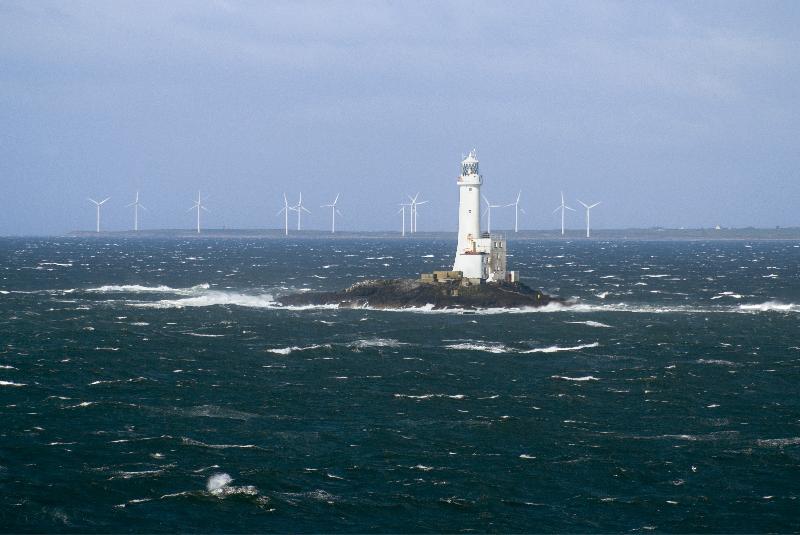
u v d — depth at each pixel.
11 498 166.88
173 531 157.12
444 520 162.00
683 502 169.62
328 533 156.88
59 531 155.88
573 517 163.50
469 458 191.12
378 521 161.50
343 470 183.38
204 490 172.38
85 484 174.00
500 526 159.88
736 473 183.38
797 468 186.12
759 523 161.25
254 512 164.25
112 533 155.88
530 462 189.00
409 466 186.00
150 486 174.00
